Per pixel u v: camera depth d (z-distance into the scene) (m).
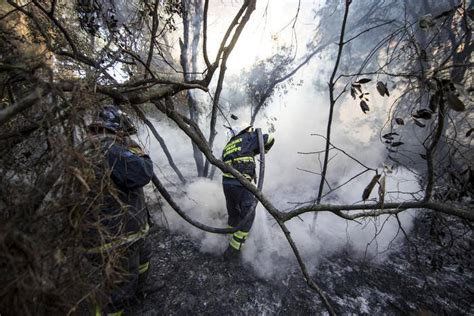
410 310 2.19
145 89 1.50
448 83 1.25
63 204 0.90
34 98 0.91
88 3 2.10
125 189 1.61
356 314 2.14
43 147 1.12
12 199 0.89
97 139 1.07
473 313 2.18
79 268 0.93
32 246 0.79
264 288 2.30
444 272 2.57
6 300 0.77
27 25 2.01
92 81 1.18
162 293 2.18
